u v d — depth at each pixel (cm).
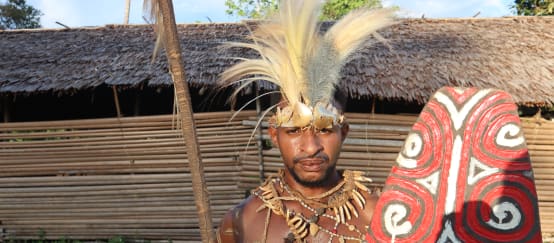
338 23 169
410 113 668
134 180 650
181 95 129
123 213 656
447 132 156
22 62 663
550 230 663
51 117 801
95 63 643
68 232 668
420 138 158
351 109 686
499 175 150
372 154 626
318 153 155
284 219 164
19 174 667
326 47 160
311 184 159
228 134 627
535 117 649
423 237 152
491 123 152
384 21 172
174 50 127
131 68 616
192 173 131
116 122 641
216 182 631
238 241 167
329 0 173
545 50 687
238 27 748
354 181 166
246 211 168
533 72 630
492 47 684
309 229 160
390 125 625
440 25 762
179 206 647
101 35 742
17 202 670
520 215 147
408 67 612
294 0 162
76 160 655
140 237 657
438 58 640
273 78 164
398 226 155
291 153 156
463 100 156
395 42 680
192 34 717
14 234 673
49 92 611
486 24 768
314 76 155
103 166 651
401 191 156
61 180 660
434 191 154
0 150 663
